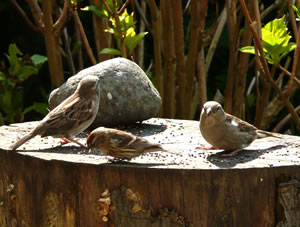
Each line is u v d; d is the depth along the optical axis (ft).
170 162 20.22
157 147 20.15
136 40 31.32
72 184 20.18
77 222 20.29
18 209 22.22
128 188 19.31
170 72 34.63
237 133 21.76
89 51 35.45
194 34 33.37
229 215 19.16
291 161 20.40
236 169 18.97
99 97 24.64
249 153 22.09
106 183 19.57
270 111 38.91
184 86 35.22
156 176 19.01
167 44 34.14
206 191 18.93
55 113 23.29
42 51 54.80
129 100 27.68
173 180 18.94
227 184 18.97
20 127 27.94
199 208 19.02
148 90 28.45
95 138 20.18
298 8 29.40
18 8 36.55
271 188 19.53
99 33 35.12
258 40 27.76
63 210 20.57
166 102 35.17
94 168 19.65
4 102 40.24
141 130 27.61
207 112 21.18
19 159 21.76
